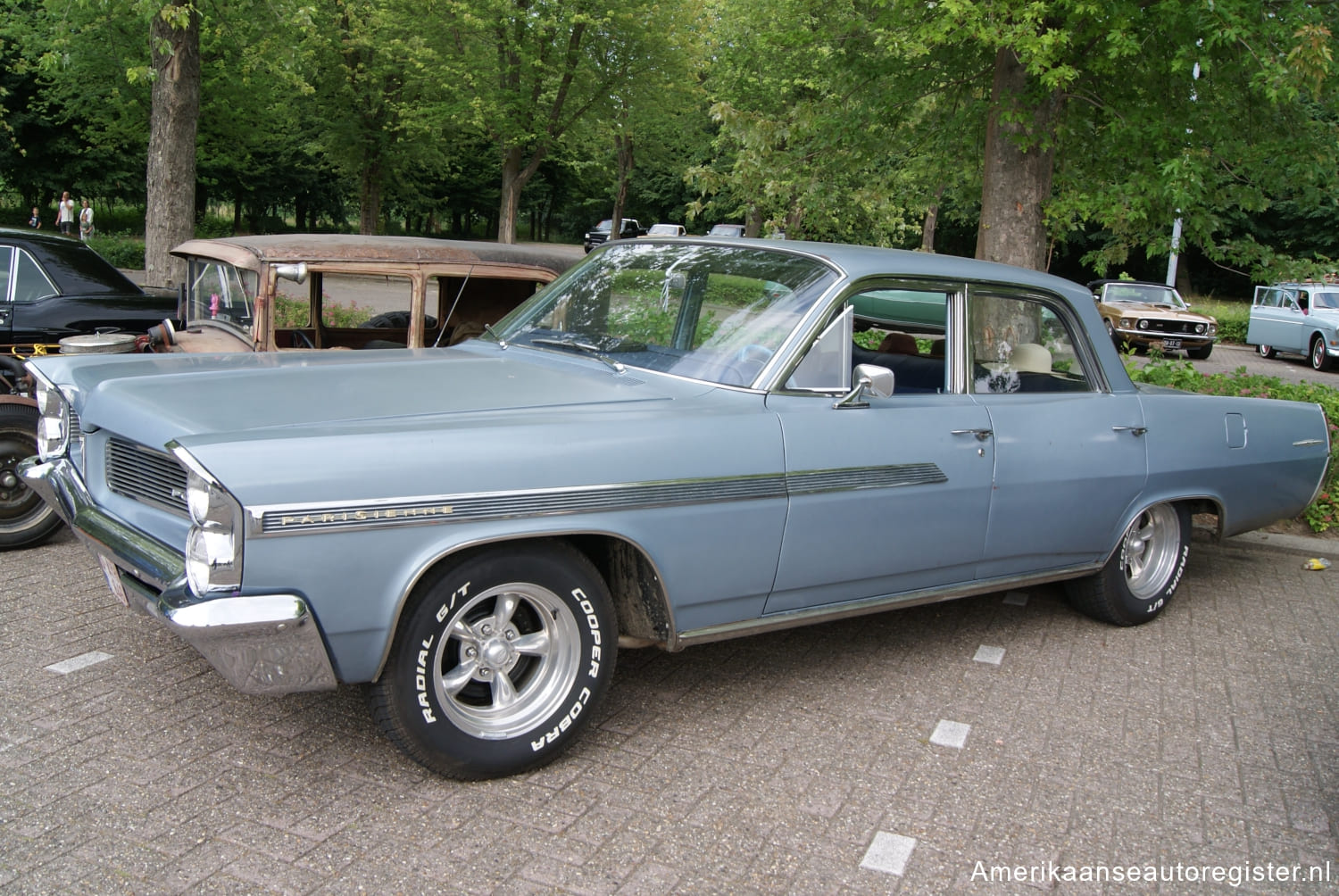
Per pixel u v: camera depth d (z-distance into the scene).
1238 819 3.16
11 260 7.08
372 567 2.77
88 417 3.39
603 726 3.58
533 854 2.76
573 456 3.07
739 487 3.39
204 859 2.65
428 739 2.96
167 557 2.95
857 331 4.25
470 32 19.81
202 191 43.59
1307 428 5.43
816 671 4.20
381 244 6.09
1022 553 4.32
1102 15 6.93
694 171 10.62
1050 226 8.65
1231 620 5.15
